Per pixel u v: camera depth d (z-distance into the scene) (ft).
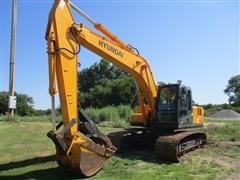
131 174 32.04
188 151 43.11
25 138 57.26
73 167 30.22
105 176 31.24
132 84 134.51
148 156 40.81
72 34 31.89
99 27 37.22
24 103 200.75
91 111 99.14
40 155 41.98
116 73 184.03
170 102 42.57
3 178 31.09
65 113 30.40
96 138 32.68
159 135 44.65
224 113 153.69
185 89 43.55
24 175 32.04
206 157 40.40
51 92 29.58
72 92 30.96
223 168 34.94
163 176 31.60
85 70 189.47
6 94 192.54
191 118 44.47
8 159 39.60
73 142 30.17
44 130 69.77
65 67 30.63
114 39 38.91
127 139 45.03
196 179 30.76
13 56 89.86
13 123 84.84
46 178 30.99
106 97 139.64
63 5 31.30
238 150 44.78
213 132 64.03
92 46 35.40
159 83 44.78
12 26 88.33
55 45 30.37
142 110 44.93
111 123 87.97
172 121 42.24
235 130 64.64
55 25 30.32
